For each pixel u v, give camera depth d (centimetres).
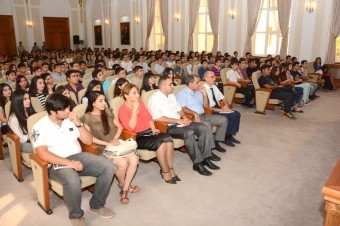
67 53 1233
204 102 392
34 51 1380
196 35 1148
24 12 1473
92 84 338
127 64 857
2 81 521
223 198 274
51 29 1561
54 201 270
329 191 106
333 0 824
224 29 1031
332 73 876
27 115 300
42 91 398
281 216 247
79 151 256
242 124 513
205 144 329
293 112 597
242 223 238
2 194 282
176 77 720
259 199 273
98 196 245
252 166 343
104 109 291
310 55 884
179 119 332
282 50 924
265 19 971
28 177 316
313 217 245
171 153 299
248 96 621
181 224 237
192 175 320
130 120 294
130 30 1393
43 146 234
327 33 851
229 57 904
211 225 236
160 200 271
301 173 326
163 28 1215
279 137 445
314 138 441
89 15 1639
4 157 369
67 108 236
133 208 259
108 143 272
